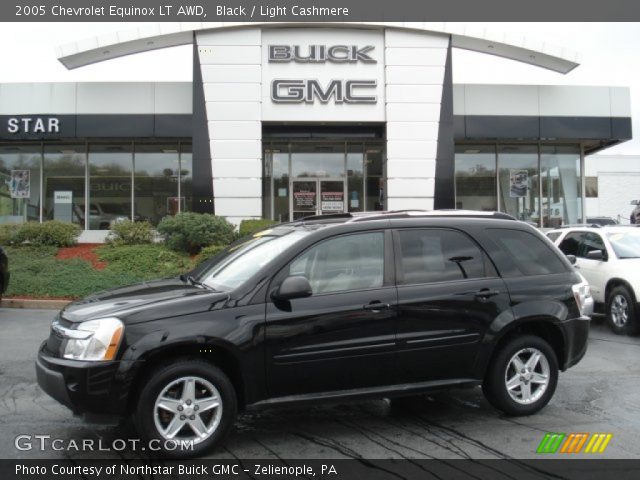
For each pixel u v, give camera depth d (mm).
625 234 10406
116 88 17734
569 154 20203
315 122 17312
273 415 5379
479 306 5066
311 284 4727
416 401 5832
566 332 5379
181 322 4324
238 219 16938
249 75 16953
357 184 19562
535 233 5629
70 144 19359
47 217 19344
